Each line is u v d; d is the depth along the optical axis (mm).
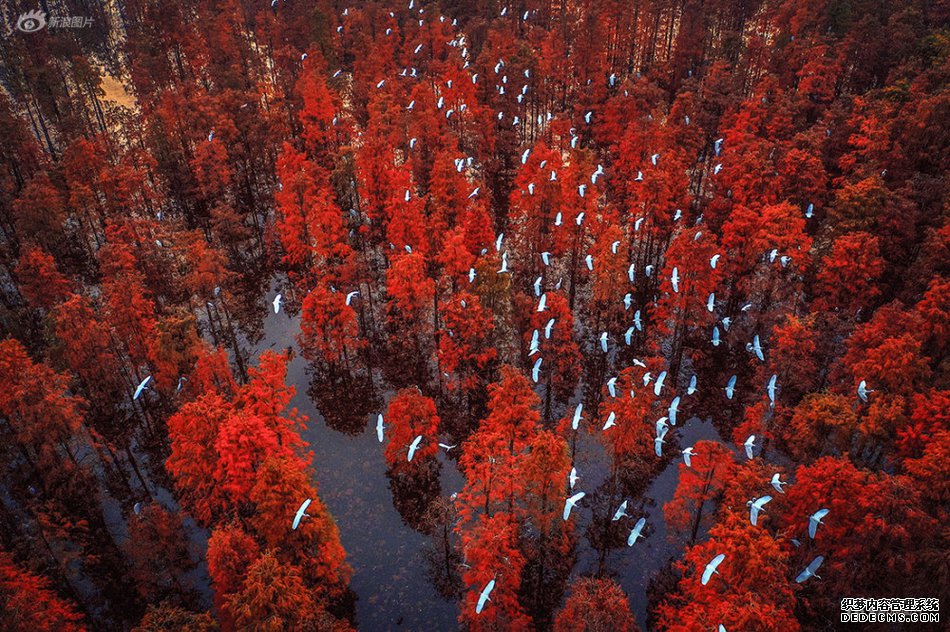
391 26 105875
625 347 63406
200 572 44938
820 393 50062
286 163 72062
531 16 116438
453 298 53031
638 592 43969
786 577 37500
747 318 63969
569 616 34656
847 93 86625
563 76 97062
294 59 102562
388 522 48812
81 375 52344
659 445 25672
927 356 47125
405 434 46406
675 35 118688
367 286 70500
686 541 46719
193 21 113562
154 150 80000
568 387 59031
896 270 59875
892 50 88500
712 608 33094
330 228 60375
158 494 50750
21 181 78375
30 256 57219
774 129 74688
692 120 79938
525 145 88250
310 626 32875
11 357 43156
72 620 36312
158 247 65125
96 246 76062
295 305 69688
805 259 56625
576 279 70438
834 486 36531
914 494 34656
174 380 52469
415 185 81938
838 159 73125
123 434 55188
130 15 118250
